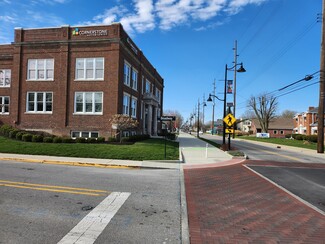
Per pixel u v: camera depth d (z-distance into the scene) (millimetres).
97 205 6367
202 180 10141
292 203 7133
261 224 5422
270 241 4594
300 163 16641
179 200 7121
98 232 4777
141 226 5141
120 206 6367
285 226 5332
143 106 33969
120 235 4684
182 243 4445
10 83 27219
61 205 6262
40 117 24266
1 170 10797
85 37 23812
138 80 31188
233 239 4652
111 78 23375
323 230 5148
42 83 24328
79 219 5387
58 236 4547
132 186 8594
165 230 4984
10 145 17750
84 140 19938
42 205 6211
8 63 27297
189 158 16641
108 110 23375
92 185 8516
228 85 24516
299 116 70250
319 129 23906
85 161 13734
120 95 24062
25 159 14062
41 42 24281
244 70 23250
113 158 15000
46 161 13781
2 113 26750
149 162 14117
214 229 5102
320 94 23969
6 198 6691
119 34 23422
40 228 4867
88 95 23781
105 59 23562
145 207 6371
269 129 87750
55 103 24078
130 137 22719
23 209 5895
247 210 6383
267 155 21031
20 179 9039
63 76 23938
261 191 8516
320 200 7551
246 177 11016
